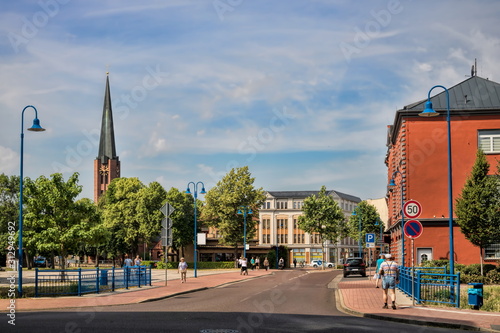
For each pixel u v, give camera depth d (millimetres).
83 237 35094
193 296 26781
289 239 118375
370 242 37844
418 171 38125
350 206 134875
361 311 18250
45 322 14328
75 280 25531
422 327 14883
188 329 13086
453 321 15469
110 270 28484
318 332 13031
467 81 39750
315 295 27375
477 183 33531
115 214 84938
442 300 20531
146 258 113750
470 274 32000
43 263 94812
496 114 37406
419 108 38344
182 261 39594
